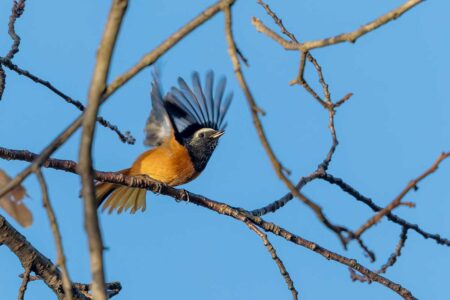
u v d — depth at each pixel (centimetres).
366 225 604
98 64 542
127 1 539
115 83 586
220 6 591
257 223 1082
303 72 761
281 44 717
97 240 524
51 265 1031
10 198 641
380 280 1047
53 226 561
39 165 572
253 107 579
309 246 1064
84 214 527
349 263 1055
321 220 579
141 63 588
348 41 670
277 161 576
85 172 532
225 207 1112
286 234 1073
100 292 515
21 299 1005
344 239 588
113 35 541
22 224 642
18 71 1136
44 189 566
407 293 1041
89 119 538
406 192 610
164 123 1475
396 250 1097
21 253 1009
